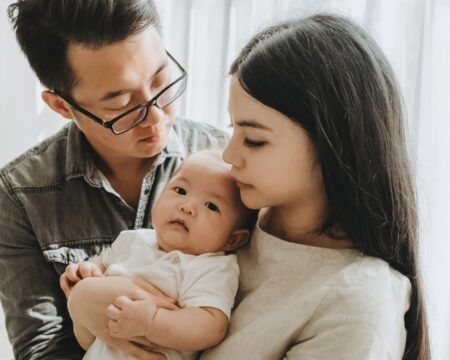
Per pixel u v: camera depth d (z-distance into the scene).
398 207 0.94
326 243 0.98
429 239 1.67
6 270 1.27
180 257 1.03
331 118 0.88
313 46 0.88
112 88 1.09
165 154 1.29
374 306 0.86
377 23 1.70
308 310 0.90
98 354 1.03
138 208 1.28
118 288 1.00
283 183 0.92
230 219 1.05
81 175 1.27
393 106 0.94
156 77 1.13
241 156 0.92
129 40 1.07
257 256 1.03
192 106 2.05
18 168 1.31
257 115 0.88
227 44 1.94
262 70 0.87
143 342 0.98
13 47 2.14
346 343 0.85
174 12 2.03
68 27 1.07
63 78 1.14
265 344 0.93
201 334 0.95
